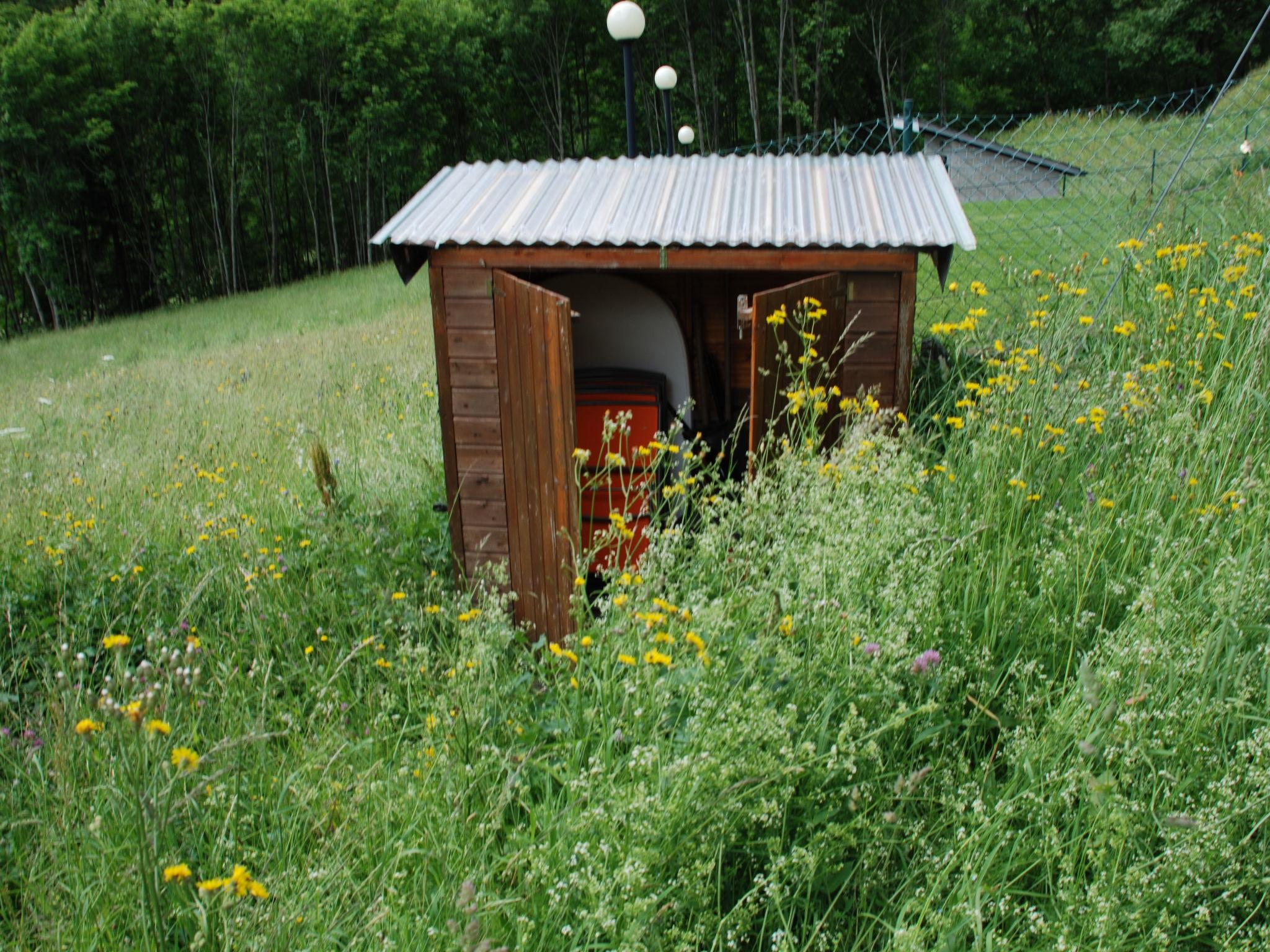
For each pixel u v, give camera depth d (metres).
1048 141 11.96
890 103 56.00
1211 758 3.05
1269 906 2.82
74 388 16.83
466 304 5.75
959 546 4.14
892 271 5.58
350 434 9.58
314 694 4.59
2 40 47.72
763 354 5.14
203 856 3.30
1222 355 5.51
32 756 3.82
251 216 55.25
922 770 3.03
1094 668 3.43
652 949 2.68
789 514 4.09
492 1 60.72
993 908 2.77
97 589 5.87
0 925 3.17
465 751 3.79
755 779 2.90
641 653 3.66
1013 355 5.80
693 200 6.09
